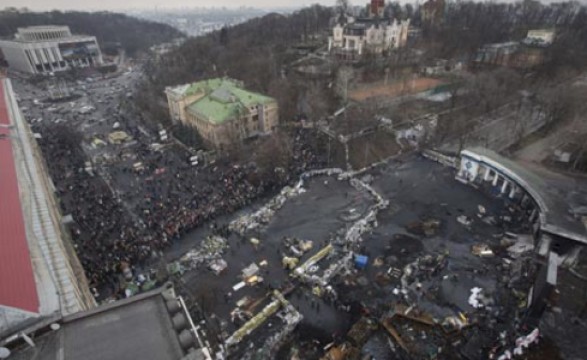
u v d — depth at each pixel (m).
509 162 78.69
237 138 100.81
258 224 69.06
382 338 46.25
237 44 182.50
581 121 100.62
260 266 59.22
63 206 72.38
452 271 57.38
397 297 52.62
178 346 15.85
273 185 82.12
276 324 48.69
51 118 136.88
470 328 46.88
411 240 65.06
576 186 76.44
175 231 65.06
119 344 15.81
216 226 67.38
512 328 46.50
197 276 57.19
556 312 47.38
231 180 82.44
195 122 110.56
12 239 30.73
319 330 48.06
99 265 56.19
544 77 128.38
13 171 46.78
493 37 173.25
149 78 172.50
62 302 24.64
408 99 118.94
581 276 52.94
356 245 63.69
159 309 17.80
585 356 41.97
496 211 73.06
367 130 101.75
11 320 20.88
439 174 88.06
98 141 108.81
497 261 59.12
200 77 163.00
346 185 83.50
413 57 149.12
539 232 60.91
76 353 15.33
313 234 66.94
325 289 53.91
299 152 95.50
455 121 104.81
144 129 119.88
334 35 162.62
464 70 143.88
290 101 118.50
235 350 45.19
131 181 83.75
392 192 80.81
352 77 125.88
